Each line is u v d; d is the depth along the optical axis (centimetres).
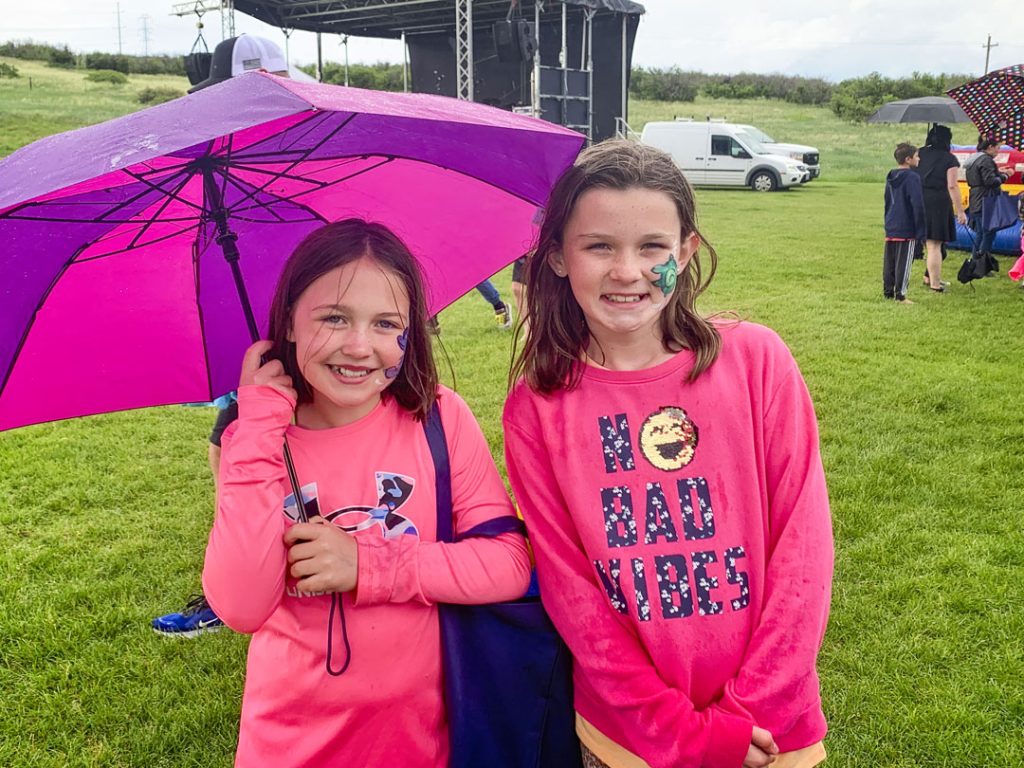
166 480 446
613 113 1889
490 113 150
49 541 374
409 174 171
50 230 139
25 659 288
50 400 161
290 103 107
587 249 147
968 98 815
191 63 686
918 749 241
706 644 145
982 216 987
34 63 4809
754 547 148
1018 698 258
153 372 171
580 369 156
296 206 168
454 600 150
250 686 154
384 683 149
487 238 183
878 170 3084
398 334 147
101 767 241
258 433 142
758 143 2486
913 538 359
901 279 862
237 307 177
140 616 311
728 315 169
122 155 104
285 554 144
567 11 1784
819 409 525
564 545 152
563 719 158
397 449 156
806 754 144
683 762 137
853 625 299
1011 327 743
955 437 474
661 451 150
